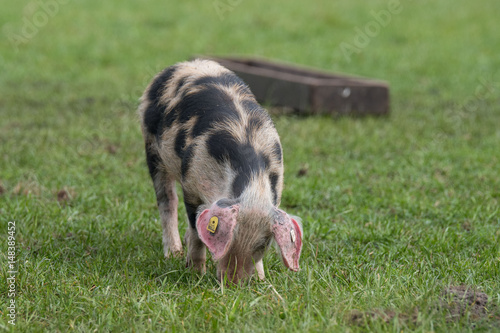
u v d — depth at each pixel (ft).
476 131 73.92
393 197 52.16
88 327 31.32
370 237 44.11
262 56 122.42
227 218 30.25
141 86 94.94
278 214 31.50
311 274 35.01
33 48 121.60
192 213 36.91
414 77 106.93
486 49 126.82
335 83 79.51
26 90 92.63
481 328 30.25
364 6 162.91
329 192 53.83
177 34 137.08
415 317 30.81
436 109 85.35
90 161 61.26
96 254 41.11
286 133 71.15
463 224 47.16
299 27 144.36
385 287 34.32
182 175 36.68
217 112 36.11
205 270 38.24
